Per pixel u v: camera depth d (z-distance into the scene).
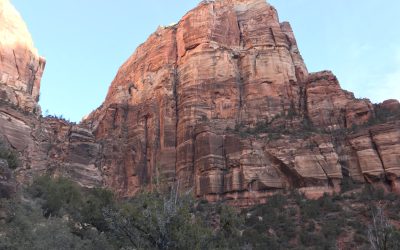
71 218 34.94
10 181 31.31
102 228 33.38
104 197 39.97
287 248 41.72
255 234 43.41
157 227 21.17
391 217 43.47
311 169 55.44
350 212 47.34
